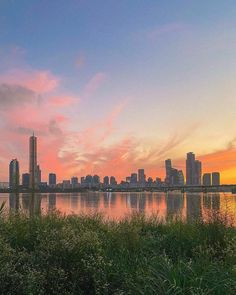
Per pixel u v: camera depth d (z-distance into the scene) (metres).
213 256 7.31
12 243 7.56
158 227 10.62
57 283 5.73
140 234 9.61
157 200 50.53
